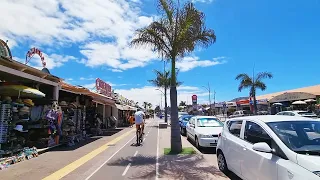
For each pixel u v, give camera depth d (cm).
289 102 4206
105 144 1513
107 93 3077
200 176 764
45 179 747
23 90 1105
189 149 1240
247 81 4125
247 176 584
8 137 1046
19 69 1112
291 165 436
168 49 1236
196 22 1203
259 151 507
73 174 804
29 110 1241
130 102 5159
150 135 2067
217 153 826
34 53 1520
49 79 1366
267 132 537
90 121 2236
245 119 665
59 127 1383
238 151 638
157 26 1205
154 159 1033
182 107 11119
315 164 405
